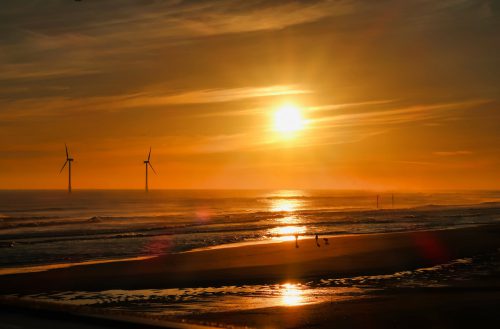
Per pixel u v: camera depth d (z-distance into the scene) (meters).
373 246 49.16
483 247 47.59
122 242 57.53
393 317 19.77
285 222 97.00
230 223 94.25
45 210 152.62
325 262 38.34
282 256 42.19
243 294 26.81
